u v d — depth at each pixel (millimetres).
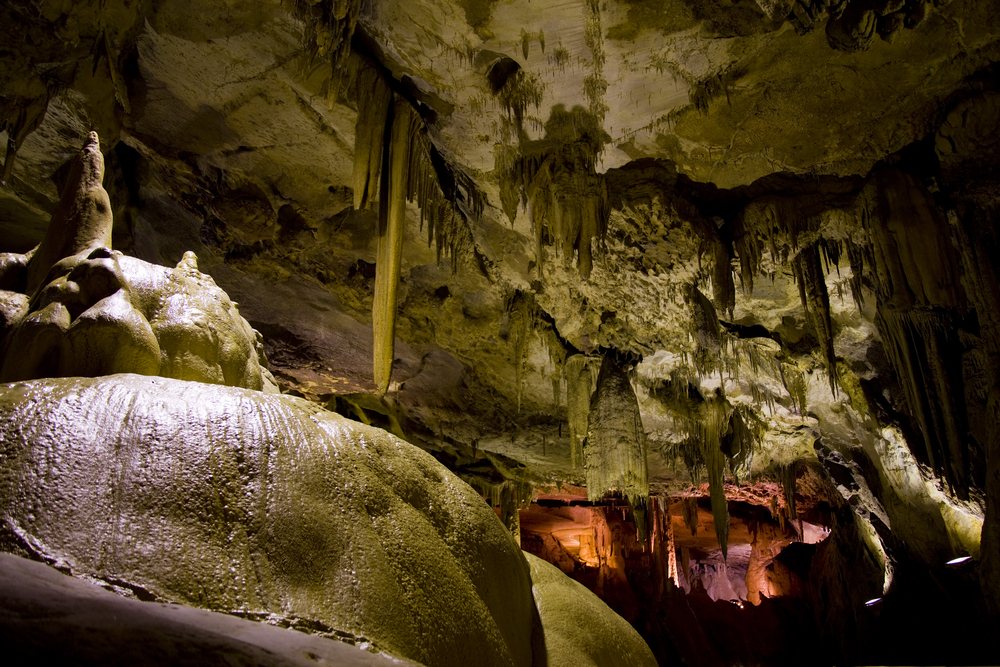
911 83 7016
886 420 11078
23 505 1704
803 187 8359
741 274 8812
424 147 8008
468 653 2365
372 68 7125
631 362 11844
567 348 11648
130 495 1845
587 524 22453
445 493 2797
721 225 8852
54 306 2582
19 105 6254
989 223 7906
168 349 2762
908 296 7578
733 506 22422
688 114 7508
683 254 8922
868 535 14148
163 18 6738
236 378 3023
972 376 8789
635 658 3646
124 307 2615
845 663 14844
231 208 9273
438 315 11266
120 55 6973
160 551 1763
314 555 2045
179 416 2111
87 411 1995
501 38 6668
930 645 11461
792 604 18531
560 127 7734
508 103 7469
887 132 7570
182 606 1565
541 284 10258
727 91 7188
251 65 7266
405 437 15016
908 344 8852
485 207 9141
